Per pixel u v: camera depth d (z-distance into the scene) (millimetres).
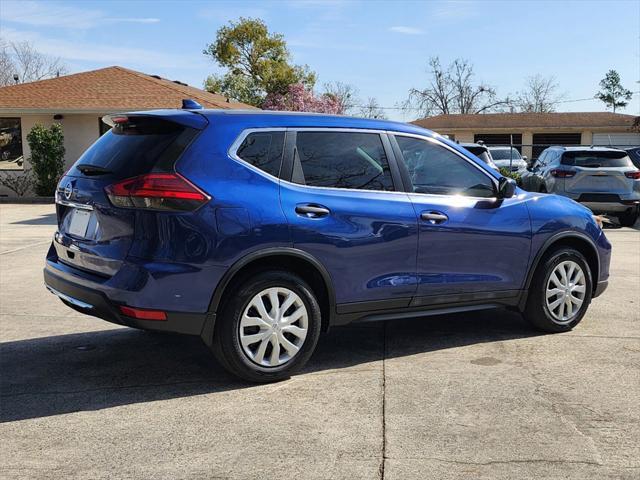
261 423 3842
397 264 4828
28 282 7906
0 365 4902
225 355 4312
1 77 51125
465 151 5297
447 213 5023
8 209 17859
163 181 4062
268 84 47594
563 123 37344
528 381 4523
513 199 5457
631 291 7453
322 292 4691
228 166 4273
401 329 5934
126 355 5156
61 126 21031
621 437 3648
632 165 14016
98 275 4293
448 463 3350
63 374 4711
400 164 4953
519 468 3297
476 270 5215
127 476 3219
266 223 4281
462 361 4980
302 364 4590
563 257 5633
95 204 4305
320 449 3504
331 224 4527
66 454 3447
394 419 3889
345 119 4848
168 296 4078
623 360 4977
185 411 4027
